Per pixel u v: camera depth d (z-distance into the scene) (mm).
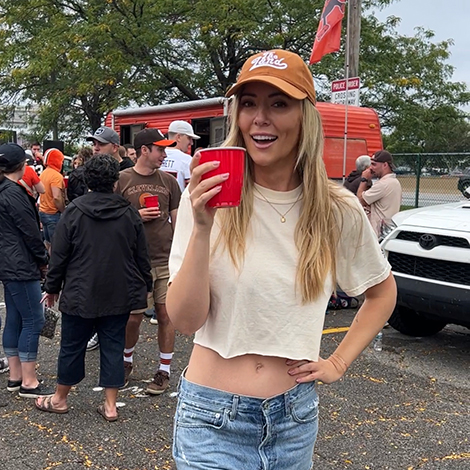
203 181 1424
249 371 1642
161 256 4402
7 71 20703
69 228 3680
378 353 5324
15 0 20625
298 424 1699
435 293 4863
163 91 20516
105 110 18734
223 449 1639
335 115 10422
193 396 1673
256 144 1633
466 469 3295
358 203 1761
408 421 3893
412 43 20469
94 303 3654
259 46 19078
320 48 9391
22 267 4086
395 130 19859
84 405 4094
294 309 1633
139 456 3395
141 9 18734
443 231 4879
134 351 5273
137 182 4508
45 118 21219
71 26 19016
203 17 18406
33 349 4188
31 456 3373
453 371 4895
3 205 4062
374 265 1807
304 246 1640
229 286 1609
